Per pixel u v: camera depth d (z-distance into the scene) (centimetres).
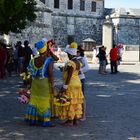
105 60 2952
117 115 1242
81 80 1167
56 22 8300
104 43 5331
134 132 1007
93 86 2091
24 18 2312
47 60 1052
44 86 1049
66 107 1077
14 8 1731
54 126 1065
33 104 1065
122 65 4262
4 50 2356
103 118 1189
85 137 946
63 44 8400
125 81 2400
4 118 1159
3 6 1605
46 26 7381
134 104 1476
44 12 7312
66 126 1072
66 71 1077
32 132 989
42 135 959
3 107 1345
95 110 1328
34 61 1061
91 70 3369
